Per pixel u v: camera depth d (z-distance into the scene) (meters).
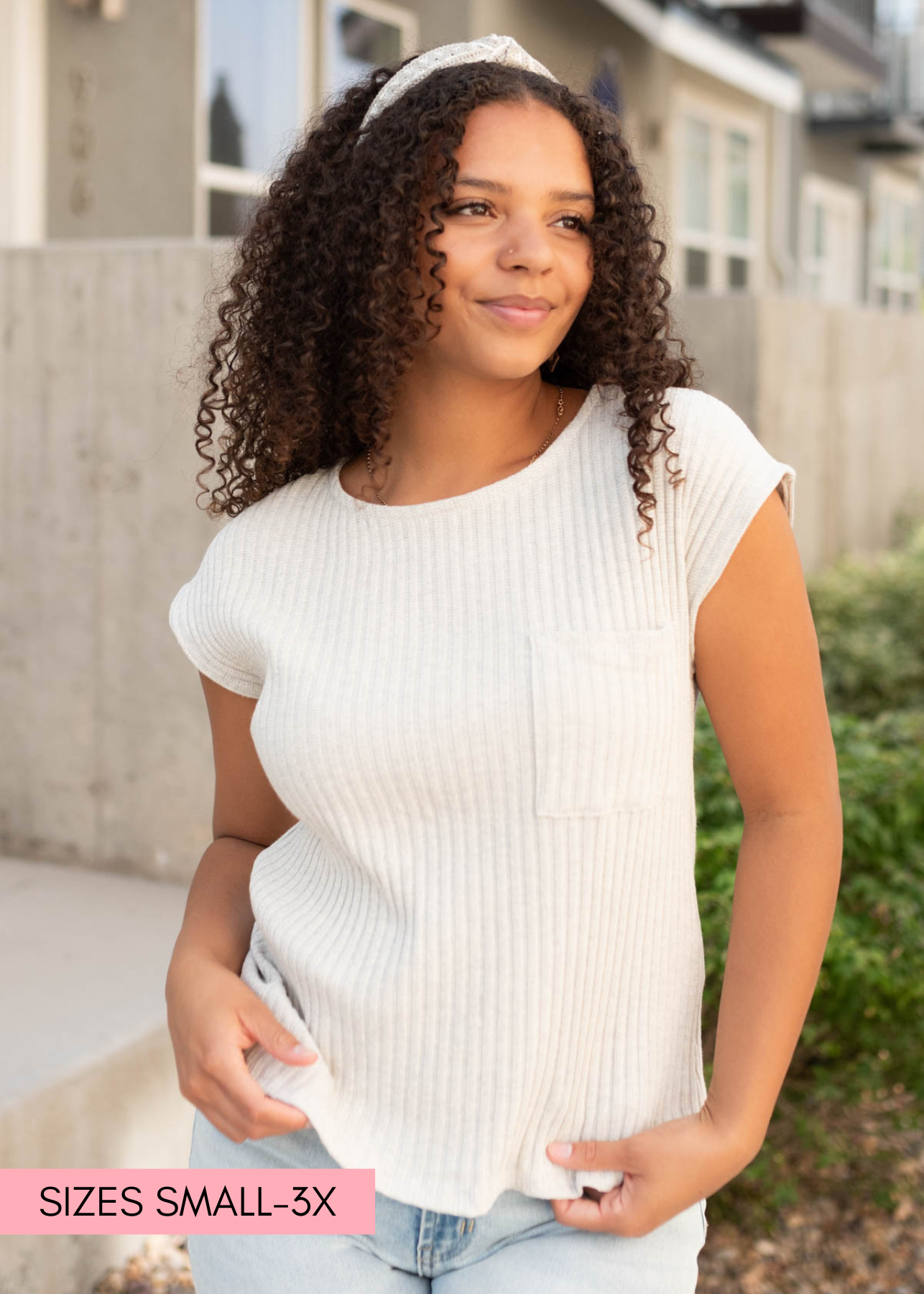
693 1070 1.44
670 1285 1.39
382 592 1.42
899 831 3.02
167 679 3.85
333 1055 1.43
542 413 1.50
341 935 1.43
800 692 1.36
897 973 2.82
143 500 3.81
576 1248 1.38
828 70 11.63
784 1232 3.04
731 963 1.37
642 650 1.31
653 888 1.36
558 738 1.30
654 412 1.37
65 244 3.82
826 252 14.79
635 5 8.45
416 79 1.46
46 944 3.40
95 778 3.97
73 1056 2.73
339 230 1.50
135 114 5.77
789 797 1.37
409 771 1.33
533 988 1.33
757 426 5.55
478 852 1.34
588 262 1.44
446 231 1.38
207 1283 1.53
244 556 1.53
